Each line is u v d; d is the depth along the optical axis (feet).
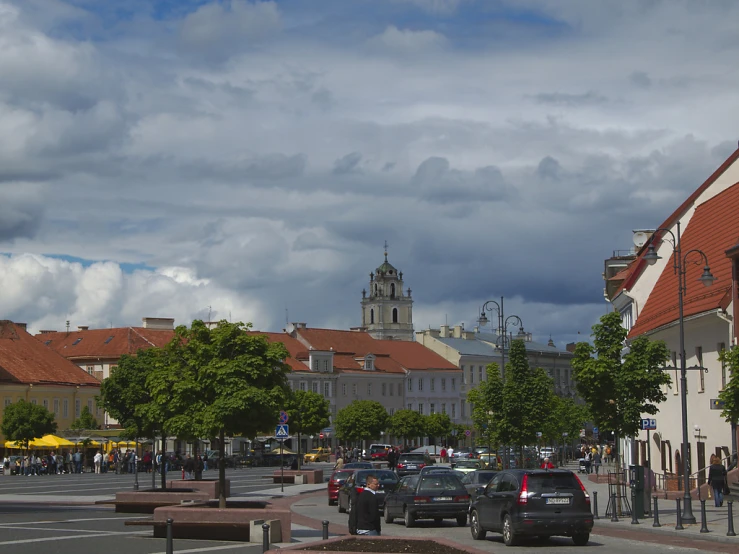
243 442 363.15
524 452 234.99
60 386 337.93
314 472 214.07
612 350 124.36
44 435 280.51
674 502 141.49
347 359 459.73
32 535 97.09
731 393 110.83
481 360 524.11
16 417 275.80
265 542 70.49
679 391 167.94
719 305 141.18
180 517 96.07
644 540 96.32
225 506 104.68
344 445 432.25
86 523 110.93
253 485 207.10
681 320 118.83
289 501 165.07
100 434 302.45
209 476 247.29
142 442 272.31
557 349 572.92
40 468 263.49
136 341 399.03
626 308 234.79
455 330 549.54
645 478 122.72
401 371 480.23
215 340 104.58
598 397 124.36
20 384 317.83
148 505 126.11
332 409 440.04
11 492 178.19
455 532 109.81
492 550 87.76
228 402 100.73
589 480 217.36
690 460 161.79
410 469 217.97
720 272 152.97
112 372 155.63
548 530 90.74
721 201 179.42
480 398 211.00
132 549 84.64
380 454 345.51
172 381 105.81
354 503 76.28
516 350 200.75
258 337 105.91
